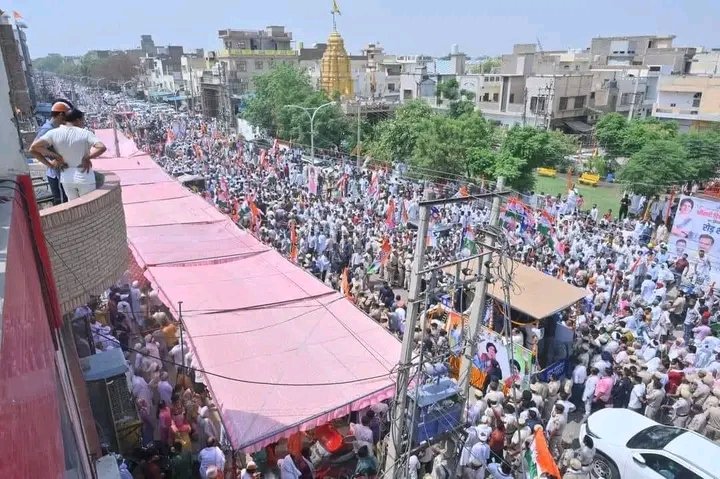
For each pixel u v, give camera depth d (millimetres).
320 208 24125
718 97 50969
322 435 10789
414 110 42219
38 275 5066
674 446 10102
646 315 15531
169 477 9484
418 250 7812
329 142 47656
